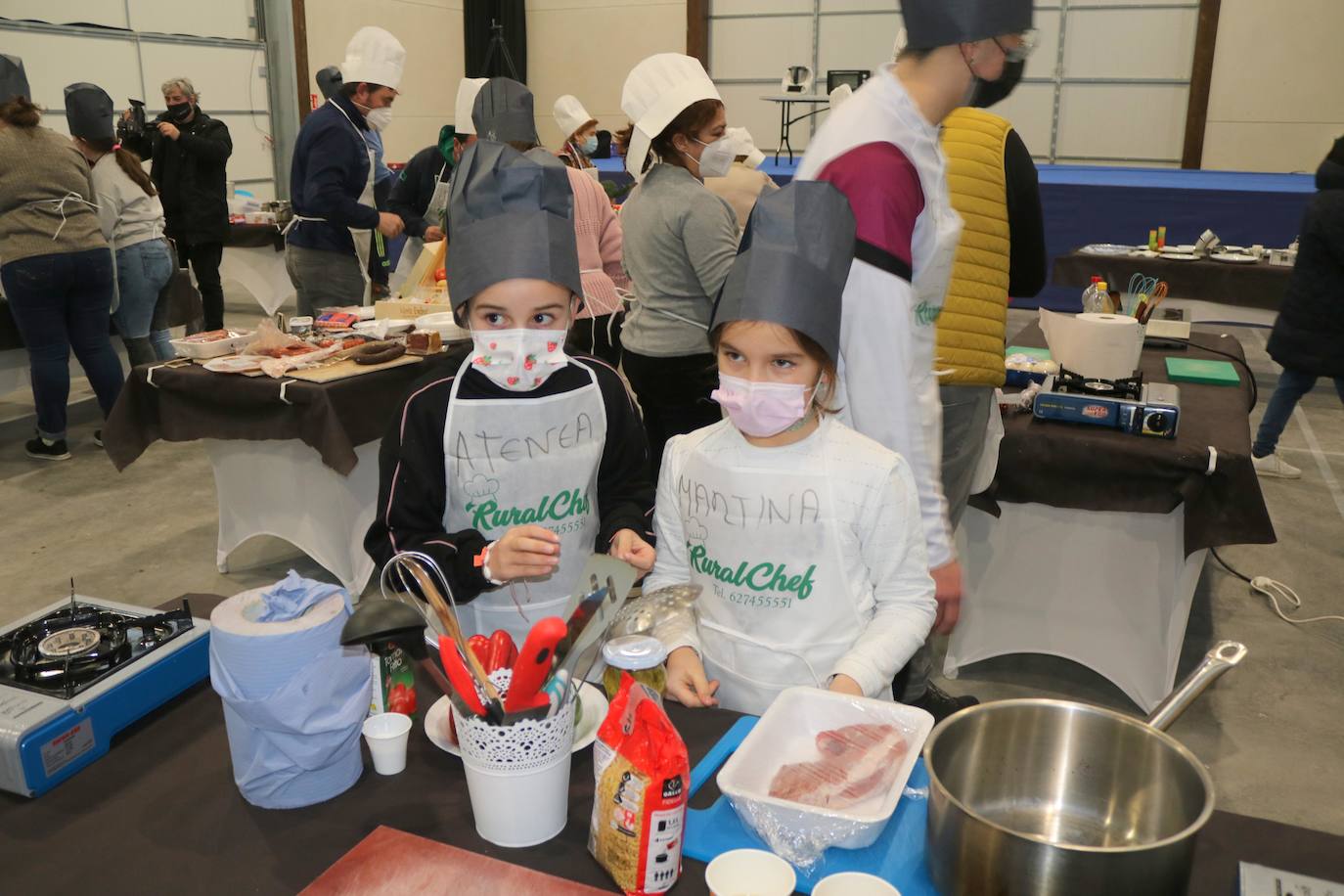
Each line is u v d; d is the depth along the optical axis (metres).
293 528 2.95
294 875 0.85
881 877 0.83
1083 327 2.38
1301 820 2.04
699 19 11.16
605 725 0.84
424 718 1.09
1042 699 0.89
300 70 9.45
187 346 2.88
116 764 1.01
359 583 2.93
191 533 3.53
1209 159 9.88
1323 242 3.52
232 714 0.92
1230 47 9.54
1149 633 2.32
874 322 1.30
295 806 0.94
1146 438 2.16
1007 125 1.81
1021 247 1.88
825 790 0.89
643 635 0.96
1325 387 5.41
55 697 1.00
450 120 11.74
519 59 11.83
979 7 1.22
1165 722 0.87
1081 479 2.19
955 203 1.69
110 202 4.14
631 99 2.55
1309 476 4.04
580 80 11.88
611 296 3.21
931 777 0.80
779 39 11.05
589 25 11.66
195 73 8.71
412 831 0.90
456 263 1.17
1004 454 2.22
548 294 1.16
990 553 2.43
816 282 1.08
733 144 2.57
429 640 1.22
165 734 1.06
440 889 0.81
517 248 1.13
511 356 1.17
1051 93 10.23
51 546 3.41
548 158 1.19
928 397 1.40
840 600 1.21
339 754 0.94
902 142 1.30
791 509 1.19
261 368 2.74
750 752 0.91
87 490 3.92
